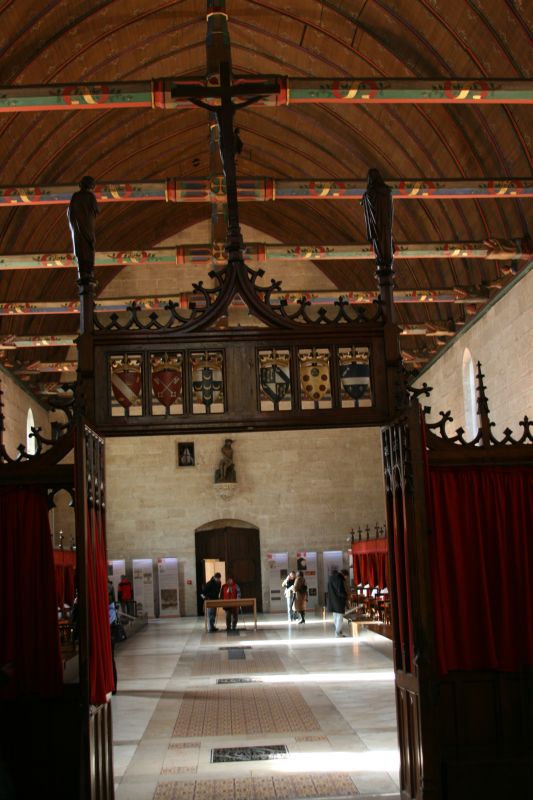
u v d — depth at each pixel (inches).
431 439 333.1
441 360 1162.6
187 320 336.5
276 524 1433.3
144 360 331.9
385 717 482.0
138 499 1428.4
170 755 407.8
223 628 1144.8
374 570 1126.4
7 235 959.0
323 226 1267.2
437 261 1077.8
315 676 650.8
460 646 324.5
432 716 289.1
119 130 989.8
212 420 329.1
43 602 315.0
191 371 333.1
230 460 1432.1
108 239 1242.0
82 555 283.6
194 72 921.5
